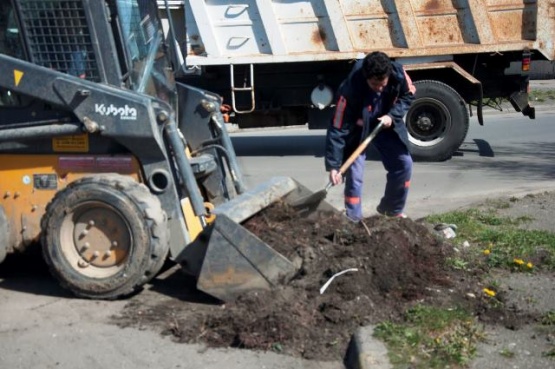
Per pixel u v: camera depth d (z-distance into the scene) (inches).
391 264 237.5
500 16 517.0
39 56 252.2
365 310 218.4
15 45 253.6
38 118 246.5
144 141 238.7
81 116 240.2
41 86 240.2
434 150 517.3
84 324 225.6
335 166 284.5
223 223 229.6
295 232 251.9
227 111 526.3
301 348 205.3
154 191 243.3
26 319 230.4
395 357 191.3
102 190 233.5
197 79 530.3
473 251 279.4
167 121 242.5
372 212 370.3
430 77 530.3
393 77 281.3
